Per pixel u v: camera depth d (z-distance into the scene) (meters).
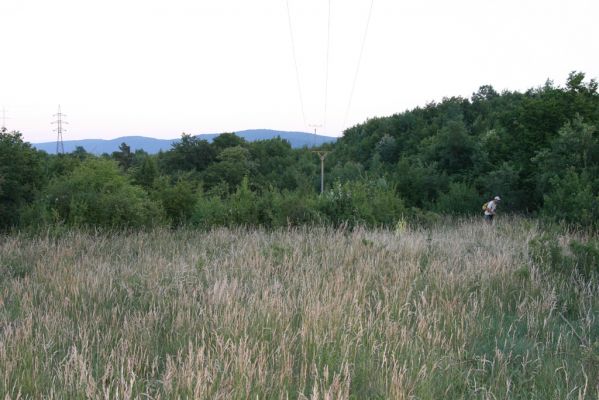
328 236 12.10
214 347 4.75
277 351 4.57
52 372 4.27
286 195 17.00
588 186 14.37
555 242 9.38
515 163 22.03
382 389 4.02
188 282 7.39
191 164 75.62
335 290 6.68
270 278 7.88
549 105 21.09
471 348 5.16
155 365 4.45
